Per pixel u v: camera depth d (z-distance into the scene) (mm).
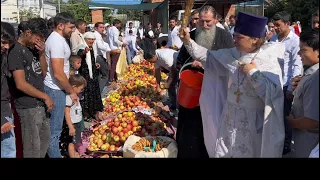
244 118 3500
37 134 4008
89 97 6902
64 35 4547
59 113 4461
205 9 4219
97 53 9656
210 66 3857
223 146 3654
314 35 3201
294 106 3455
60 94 4445
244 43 3381
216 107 3928
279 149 3334
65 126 4887
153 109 6762
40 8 9703
